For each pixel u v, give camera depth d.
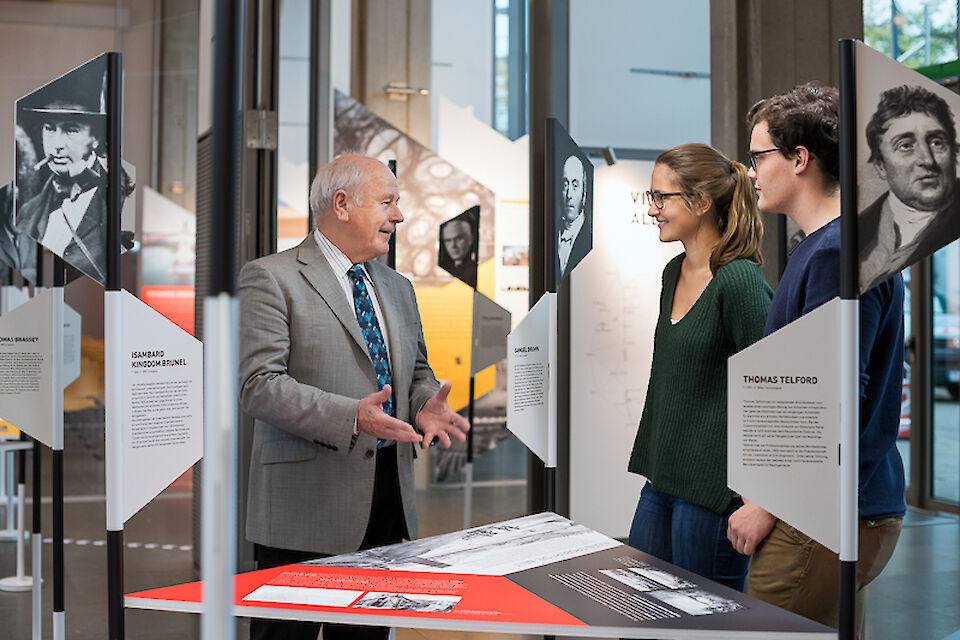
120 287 1.61
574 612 1.33
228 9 0.98
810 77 3.37
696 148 2.24
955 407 6.18
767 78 3.38
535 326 2.23
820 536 1.44
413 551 1.69
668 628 1.26
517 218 4.58
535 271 3.86
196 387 1.67
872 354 1.71
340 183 2.30
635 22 4.39
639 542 2.30
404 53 4.65
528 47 4.19
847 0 3.35
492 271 4.54
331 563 1.61
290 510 2.25
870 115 1.41
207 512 0.98
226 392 0.98
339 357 2.25
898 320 1.73
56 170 1.66
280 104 4.53
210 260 0.98
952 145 1.41
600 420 4.47
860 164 1.41
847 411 1.41
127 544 4.67
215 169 0.98
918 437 6.35
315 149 4.58
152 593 1.46
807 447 1.44
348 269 2.34
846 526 1.41
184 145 4.64
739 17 3.42
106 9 4.44
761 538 1.82
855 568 1.41
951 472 6.21
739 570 2.12
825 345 1.42
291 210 4.55
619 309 4.48
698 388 2.13
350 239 2.32
